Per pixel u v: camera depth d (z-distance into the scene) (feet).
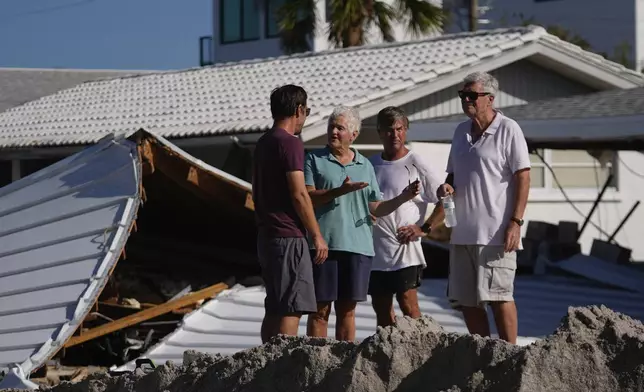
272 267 23.88
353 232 25.44
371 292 27.86
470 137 24.61
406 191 26.14
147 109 69.51
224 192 43.16
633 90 57.31
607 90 62.23
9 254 41.06
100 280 37.65
